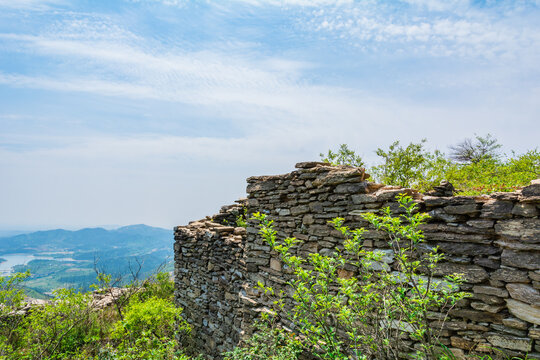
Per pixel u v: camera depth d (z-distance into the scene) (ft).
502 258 11.58
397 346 12.39
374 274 14.12
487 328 11.94
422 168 34.42
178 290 35.60
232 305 25.62
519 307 11.19
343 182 16.94
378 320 12.98
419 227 13.66
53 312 32.94
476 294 12.16
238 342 23.56
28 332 31.60
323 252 17.74
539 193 10.75
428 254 13.28
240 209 33.94
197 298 31.45
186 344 32.37
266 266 21.88
